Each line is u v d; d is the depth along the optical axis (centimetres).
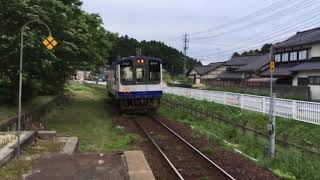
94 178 895
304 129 1712
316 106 1792
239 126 1930
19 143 1093
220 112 2352
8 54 1838
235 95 2631
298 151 1403
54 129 1928
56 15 1917
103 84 7875
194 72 10006
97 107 3294
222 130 1945
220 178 1116
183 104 2891
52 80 2631
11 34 1795
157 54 11325
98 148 1484
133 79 2703
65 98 3834
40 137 1415
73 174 920
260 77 5706
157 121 2381
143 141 1705
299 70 4272
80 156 1106
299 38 4925
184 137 1814
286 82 4788
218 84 7019
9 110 1927
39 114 2252
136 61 2703
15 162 1014
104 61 3753
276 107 2112
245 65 7044
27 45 1781
